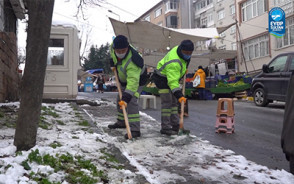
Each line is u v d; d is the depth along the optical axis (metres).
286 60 10.67
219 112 6.70
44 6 3.51
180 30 16.28
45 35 3.56
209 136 6.31
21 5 10.73
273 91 10.99
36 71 3.59
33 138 3.71
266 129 7.21
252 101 14.88
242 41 28.81
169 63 5.57
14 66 9.34
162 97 5.88
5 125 5.18
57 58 10.26
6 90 8.07
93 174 3.29
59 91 10.23
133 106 5.55
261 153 5.13
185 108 8.83
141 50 19.67
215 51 24.14
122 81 5.82
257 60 27.00
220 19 36.31
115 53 5.32
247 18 28.25
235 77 18.30
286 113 3.73
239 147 5.49
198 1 42.69
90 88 27.69
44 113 6.70
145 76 5.77
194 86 15.75
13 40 9.21
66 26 10.23
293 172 3.76
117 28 15.36
